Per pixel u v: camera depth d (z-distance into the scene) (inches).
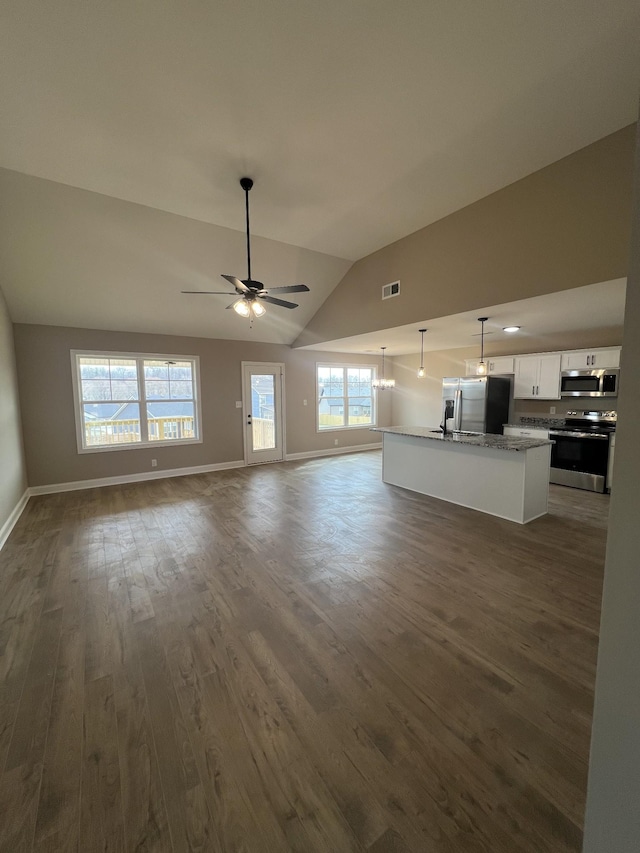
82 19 66.7
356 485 218.7
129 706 67.6
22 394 197.3
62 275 172.1
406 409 338.3
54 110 90.0
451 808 50.8
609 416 211.0
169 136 100.0
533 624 89.7
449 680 72.8
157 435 243.8
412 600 100.1
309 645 83.1
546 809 50.4
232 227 158.2
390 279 182.9
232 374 265.7
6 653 81.5
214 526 155.3
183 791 53.2
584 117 95.6
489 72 79.9
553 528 150.0
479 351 273.6
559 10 66.4
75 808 51.1
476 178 123.3
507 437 183.6
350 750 59.1
